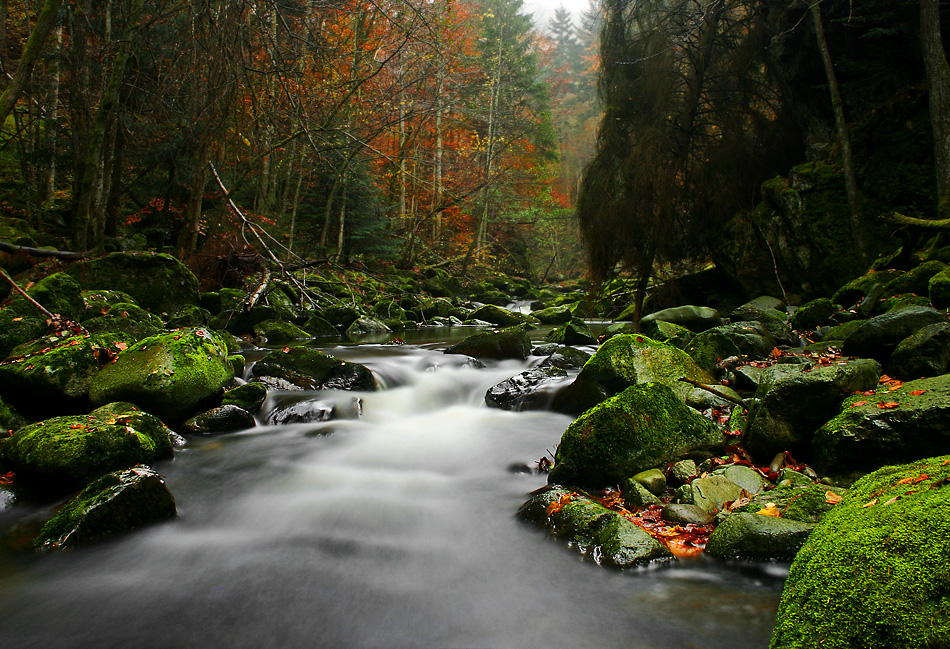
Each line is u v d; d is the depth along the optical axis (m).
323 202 22.45
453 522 3.75
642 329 10.84
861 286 9.19
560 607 2.78
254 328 11.94
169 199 15.91
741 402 5.15
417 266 25.88
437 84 15.22
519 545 3.38
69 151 13.38
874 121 10.99
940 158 9.09
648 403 4.18
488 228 35.56
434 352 9.63
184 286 11.57
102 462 4.06
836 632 1.71
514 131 26.03
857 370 4.21
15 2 13.80
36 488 3.94
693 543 3.18
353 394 6.66
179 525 3.72
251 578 3.10
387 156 15.14
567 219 38.56
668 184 13.48
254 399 6.08
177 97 11.02
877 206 10.81
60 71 13.74
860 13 11.16
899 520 1.89
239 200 19.34
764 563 2.94
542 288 30.53
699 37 14.08
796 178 11.95
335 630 2.65
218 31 8.36
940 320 5.24
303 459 4.92
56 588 2.98
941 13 10.19
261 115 10.09
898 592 1.66
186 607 2.83
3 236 10.87
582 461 4.01
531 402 6.25
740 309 10.72
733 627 2.54
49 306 7.91
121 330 7.72
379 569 3.19
